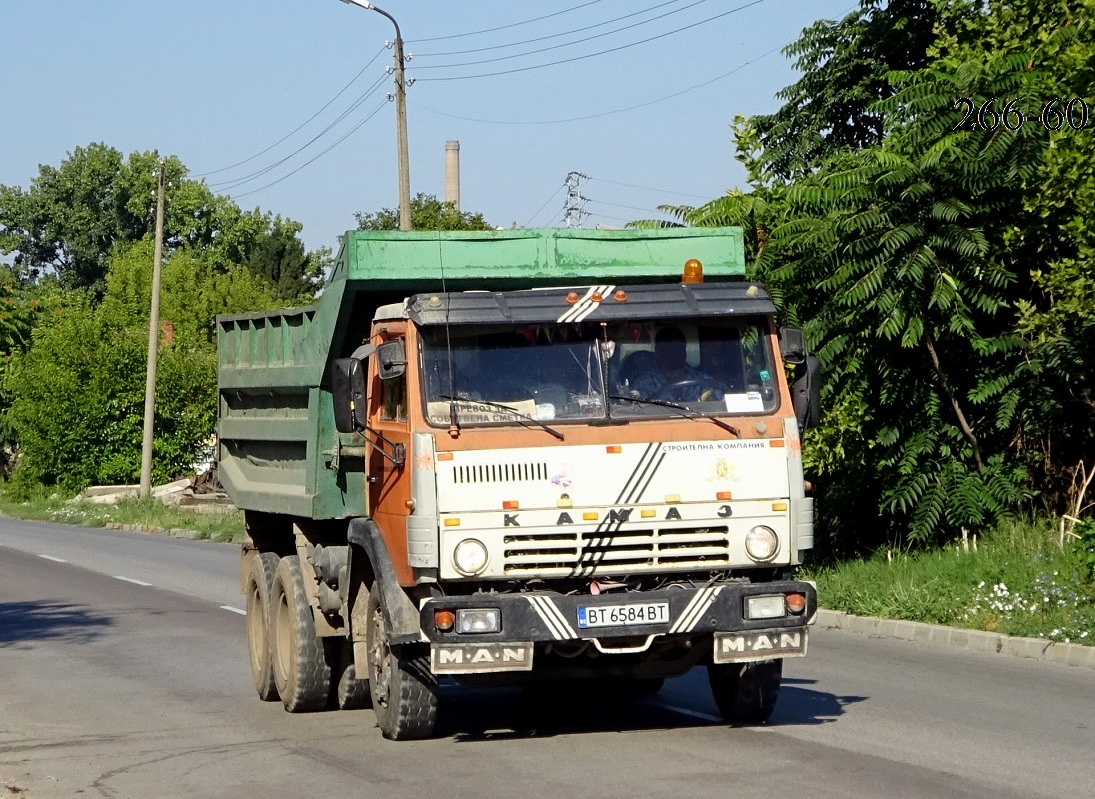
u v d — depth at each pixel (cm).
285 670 1692
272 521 1873
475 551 1272
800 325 2525
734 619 1282
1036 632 1983
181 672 2036
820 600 2431
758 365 1364
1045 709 1531
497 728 1498
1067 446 2562
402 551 1323
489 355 1327
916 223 2325
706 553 1307
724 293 1375
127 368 7962
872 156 2419
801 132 3938
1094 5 2330
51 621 2752
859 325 2441
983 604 2138
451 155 8100
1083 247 2238
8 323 9456
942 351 2512
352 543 1492
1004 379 2427
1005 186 2358
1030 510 2534
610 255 1489
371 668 1452
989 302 2359
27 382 8150
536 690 1727
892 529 2742
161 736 1515
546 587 1298
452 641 1249
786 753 1293
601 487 1295
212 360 8038
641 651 1293
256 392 1845
